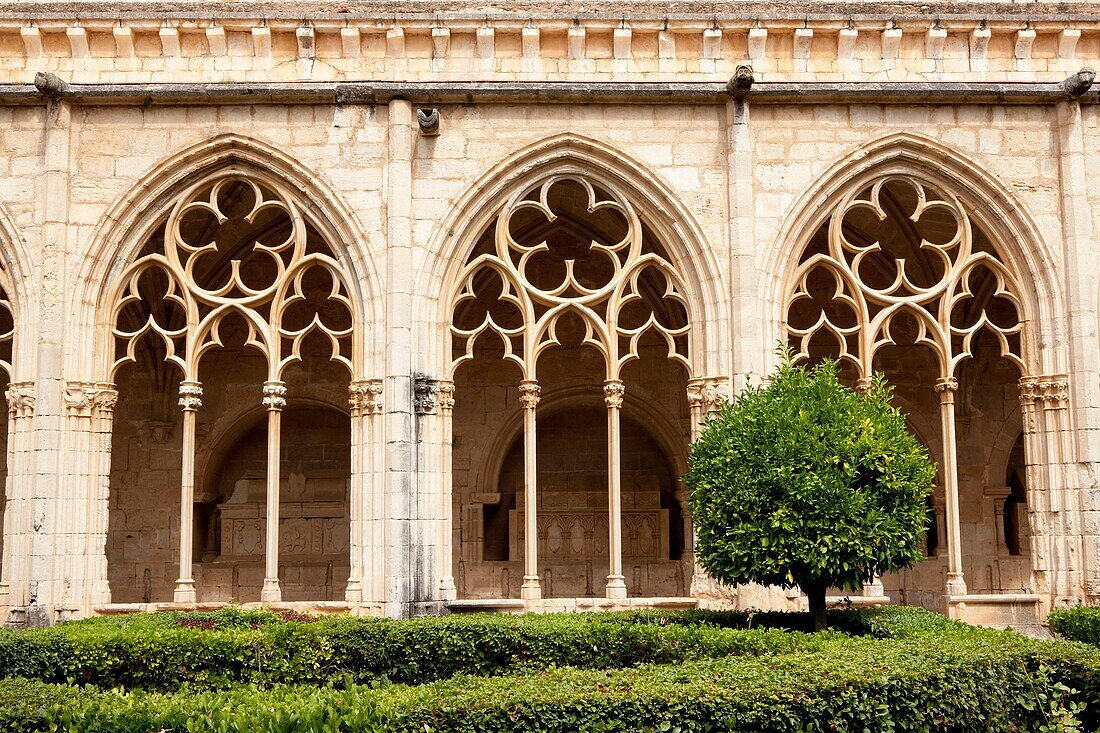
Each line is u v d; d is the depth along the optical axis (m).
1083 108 15.96
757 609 14.10
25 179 15.42
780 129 15.76
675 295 15.63
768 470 11.80
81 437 15.12
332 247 15.60
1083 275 15.58
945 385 15.63
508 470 21.58
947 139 15.86
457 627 11.48
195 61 15.70
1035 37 15.95
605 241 20.02
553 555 20.83
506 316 21.08
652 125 15.76
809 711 7.94
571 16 15.63
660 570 20.06
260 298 15.58
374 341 15.20
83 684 10.78
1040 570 15.45
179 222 15.75
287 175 15.57
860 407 12.30
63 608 14.69
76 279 15.26
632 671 8.66
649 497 20.77
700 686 7.99
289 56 15.72
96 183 15.48
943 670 8.72
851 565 11.73
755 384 15.07
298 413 21.34
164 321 20.20
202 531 21.09
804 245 15.79
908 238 19.52
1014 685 9.37
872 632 11.87
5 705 7.68
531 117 15.71
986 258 15.96
